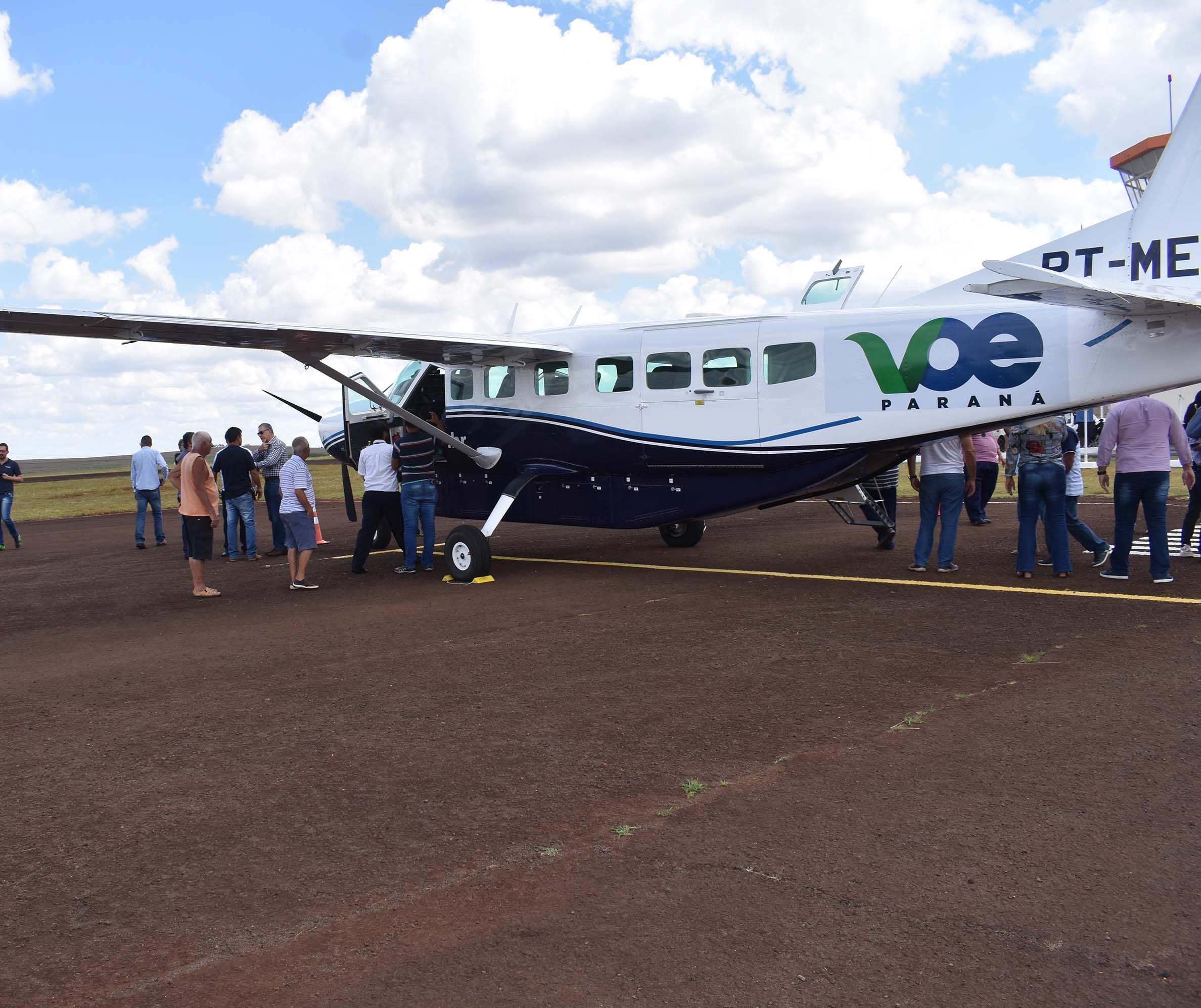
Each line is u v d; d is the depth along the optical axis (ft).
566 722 15.03
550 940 8.49
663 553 35.47
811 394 27.09
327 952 8.41
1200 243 24.63
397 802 11.96
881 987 7.61
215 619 25.80
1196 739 12.99
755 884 9.39
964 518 42.83
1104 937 8.23
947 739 13.42
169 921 9.10
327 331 26.76
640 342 29.86
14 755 14.42
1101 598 22.95
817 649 19.08
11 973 8.26
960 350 25.34
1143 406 24.29
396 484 33.27
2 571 41.04
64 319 23.59
